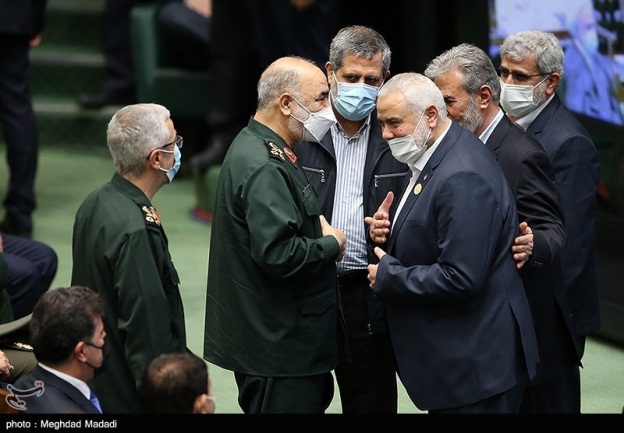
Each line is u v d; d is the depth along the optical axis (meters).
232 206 12.90
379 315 13.98
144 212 12.56
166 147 12.69
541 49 14.54
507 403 12.62
